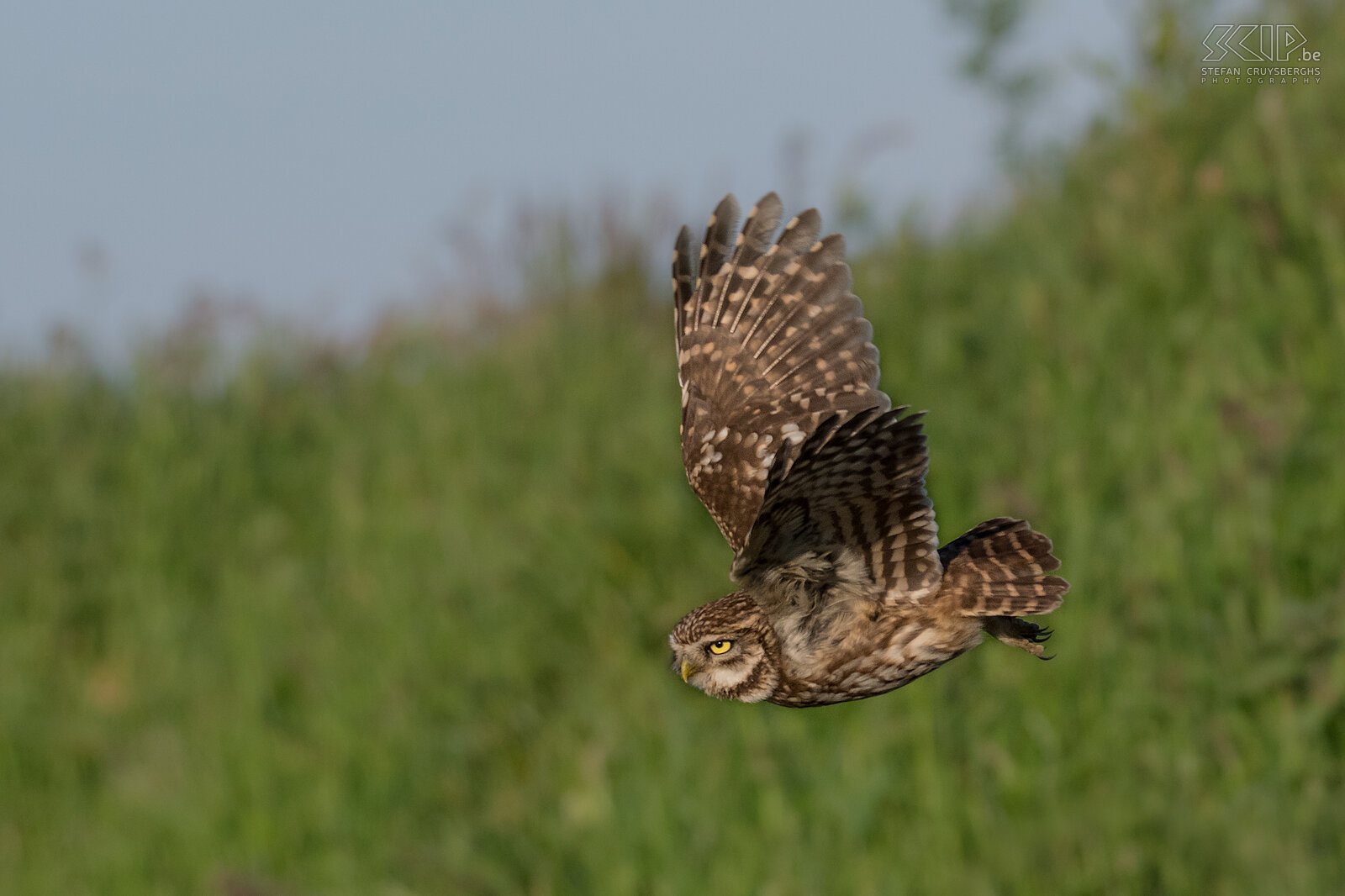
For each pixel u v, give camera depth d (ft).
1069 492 59.41
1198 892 47.26
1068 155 88.79
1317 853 46.93
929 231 86.74
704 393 41.63
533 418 82.74
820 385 40.70
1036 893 48.42
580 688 63.93
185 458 88.94
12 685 76.02
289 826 63.05
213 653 75.05
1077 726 52.65
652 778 57.16
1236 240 70.54
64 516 86.84
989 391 70.03
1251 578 54.34
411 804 62.64
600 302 94.99
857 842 51.49
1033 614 38.52
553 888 56.39
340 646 70.33
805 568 36.47
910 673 39.06
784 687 39.42
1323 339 63.82
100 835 67.21
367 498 81.82
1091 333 69.26
